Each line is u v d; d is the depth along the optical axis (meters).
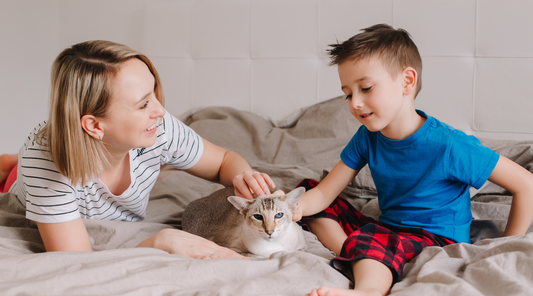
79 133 0.91
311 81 2.52
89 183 1.11
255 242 1.18
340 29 2.43
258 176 1.25
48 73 2.92
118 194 1.21
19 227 1.22
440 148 1.13
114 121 0.93
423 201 1.18
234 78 2.64
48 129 0.94
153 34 2.71
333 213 1.32
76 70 0.88
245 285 0.75
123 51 0.93
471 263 0.85
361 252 0.90
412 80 1.12
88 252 0.89
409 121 1.17
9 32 2.62
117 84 0.89
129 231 1.18
